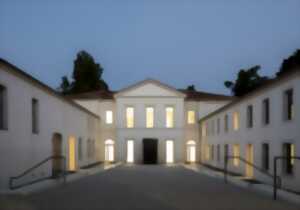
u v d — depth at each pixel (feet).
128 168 108.99
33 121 65.16
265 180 65.57
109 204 39.22
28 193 46.37
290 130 55.11
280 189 52.85
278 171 58.80
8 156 51.90
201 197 45.16
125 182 64.13
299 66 50.83
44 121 69.21
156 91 146.20
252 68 205.46
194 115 151.53
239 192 50.29
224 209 36.60
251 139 75.25
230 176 78.69
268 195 46.78
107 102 151.53
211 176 78.23
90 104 150.30
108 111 151.33
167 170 99.55
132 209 36.24
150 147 140.05
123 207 37.40
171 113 146.72
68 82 248.11
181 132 145.18
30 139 61.11
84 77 235.81
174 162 144.36
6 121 51.93
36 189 49.80
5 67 50.75
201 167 115.14
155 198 43.98
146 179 70.44
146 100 145.79
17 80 55.67
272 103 62.90
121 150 144.15
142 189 53.36
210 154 124.77
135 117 145.48
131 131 144.87
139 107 145.69
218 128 111.24
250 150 78.59
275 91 61.46
